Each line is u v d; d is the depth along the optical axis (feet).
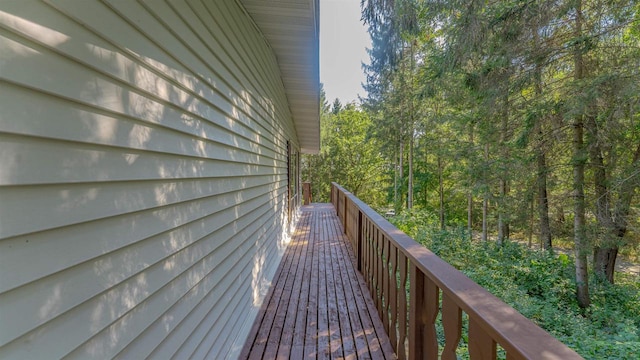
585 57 18.08
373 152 65.21
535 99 20.74
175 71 4.62
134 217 3.53
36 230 2.28
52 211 2.42
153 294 3.90
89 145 2.83
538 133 21.22
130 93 3.49
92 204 2.86
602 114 17.84
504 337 2.37
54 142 2.45
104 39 3.06
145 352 3.67
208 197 5.89
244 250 8.38
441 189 51.21
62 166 2.52
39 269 2.30
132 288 3.45
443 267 4.17
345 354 6.63
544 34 17.67
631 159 19.71
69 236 2.58
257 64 10.35
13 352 2.09
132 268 3.46
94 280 2.86
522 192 25.30
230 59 7.39
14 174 2.12
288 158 20.06
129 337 3.37
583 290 21.47
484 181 25.05
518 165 23.11
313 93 18.10
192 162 5.19
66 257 2.55
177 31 4.70
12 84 2.12
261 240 10.61
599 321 19.19
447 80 24.70
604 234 19.86
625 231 20.99
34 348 2.24
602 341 13.33
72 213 2.62
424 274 4.66
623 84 15.40
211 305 5.92
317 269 12.57
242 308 8.04
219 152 6.54
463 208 50.85
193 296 5.12
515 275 23.50
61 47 2.53
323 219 26.66
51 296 2.39
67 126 2.58
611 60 17.33
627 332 15.20
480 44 17.21
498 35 17.94
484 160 25.76
